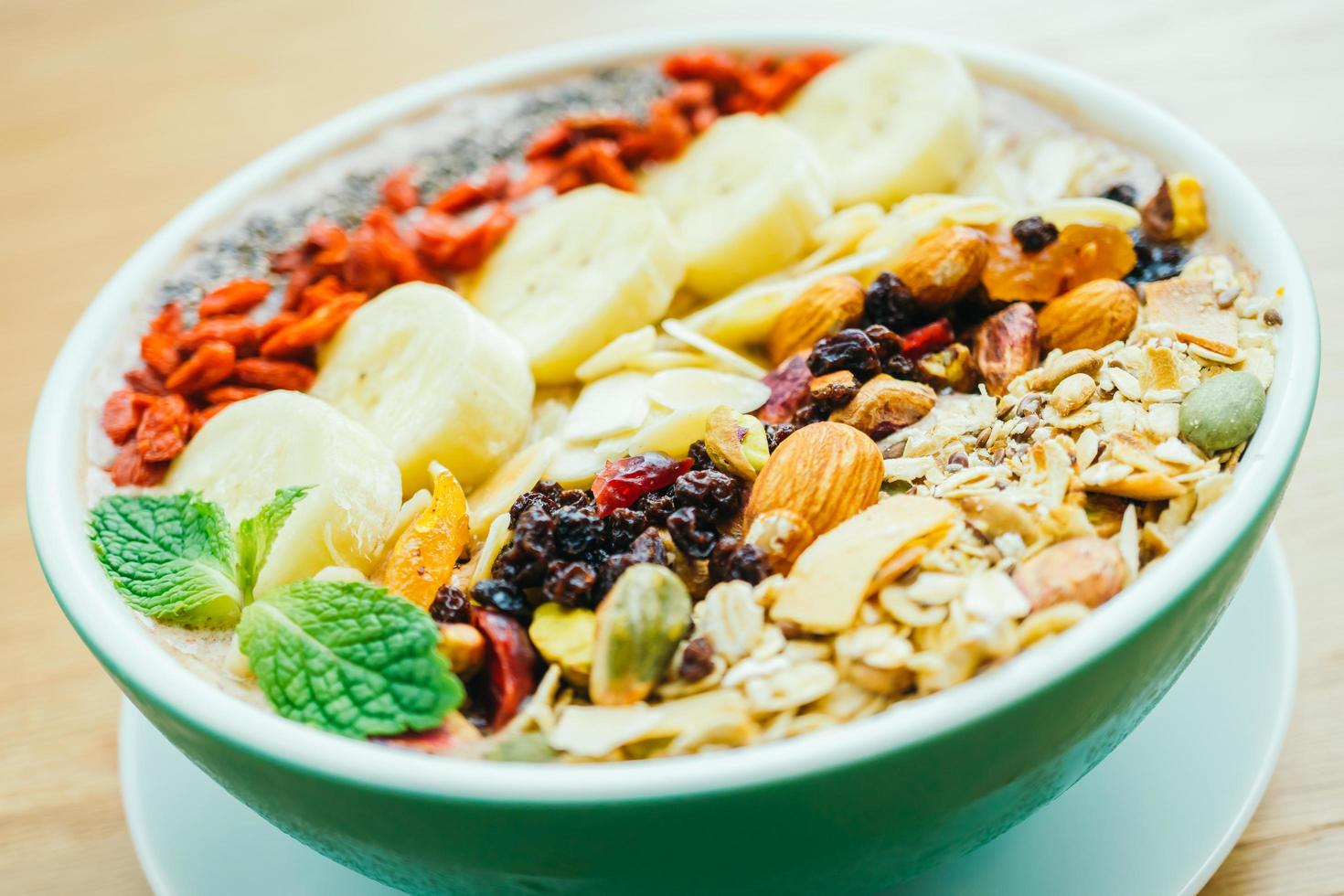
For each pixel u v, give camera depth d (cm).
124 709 36
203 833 33
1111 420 32
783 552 31
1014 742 28
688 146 40
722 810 27
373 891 32
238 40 57
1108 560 29
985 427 32
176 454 35
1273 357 32
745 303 36
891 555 30
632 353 35
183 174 49
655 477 33
